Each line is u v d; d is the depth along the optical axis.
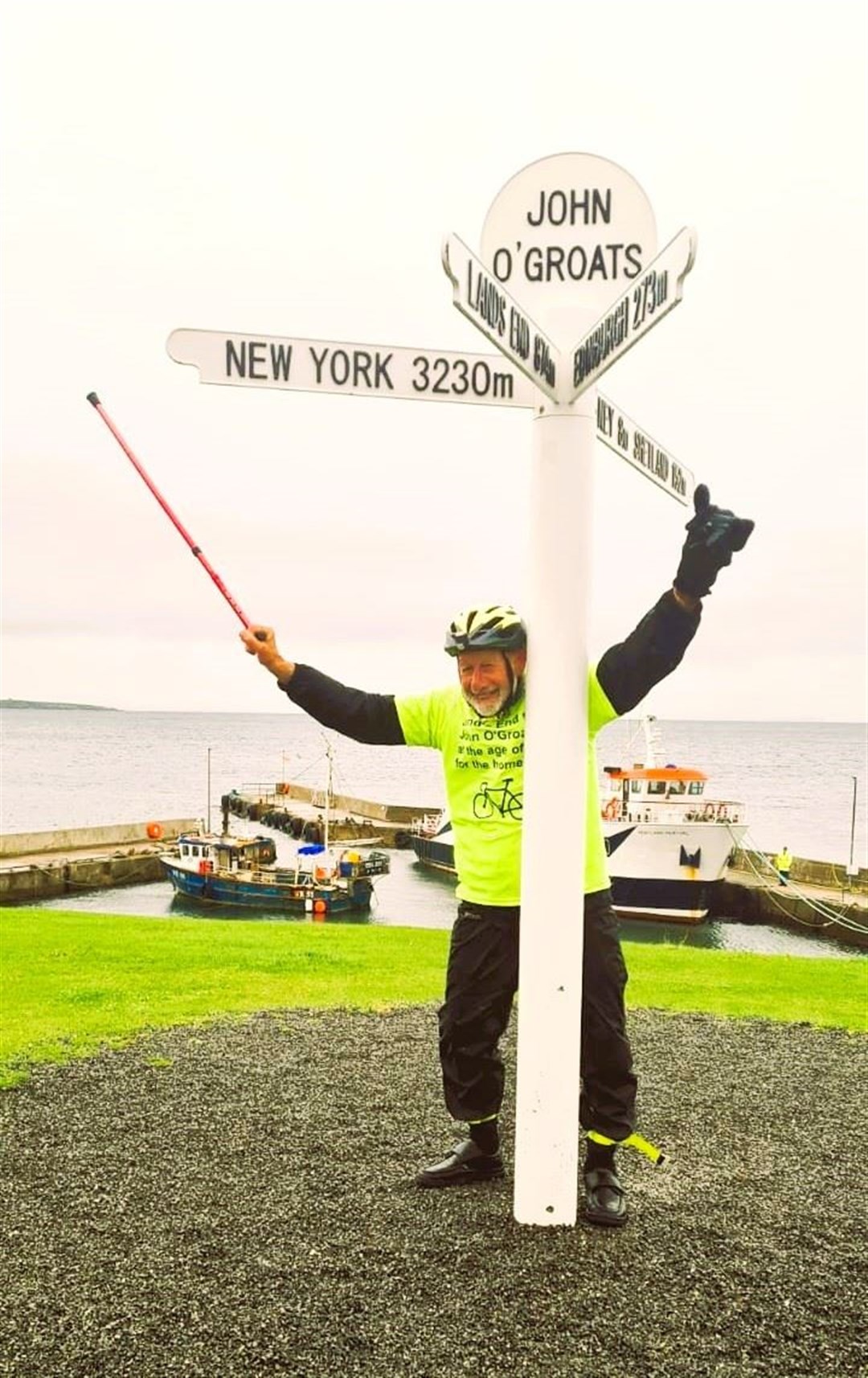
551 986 3.07
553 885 3.04
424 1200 3.35
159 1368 2.44
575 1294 2.78
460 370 3.18
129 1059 4.91
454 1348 2.53
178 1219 3.20
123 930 9.73
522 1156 3.16
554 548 3.05
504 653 3.21
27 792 72.25
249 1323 2.62
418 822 43.09
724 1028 5.90
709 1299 2.78
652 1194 3.48
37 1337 2.56
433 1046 5.18
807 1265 2.99
